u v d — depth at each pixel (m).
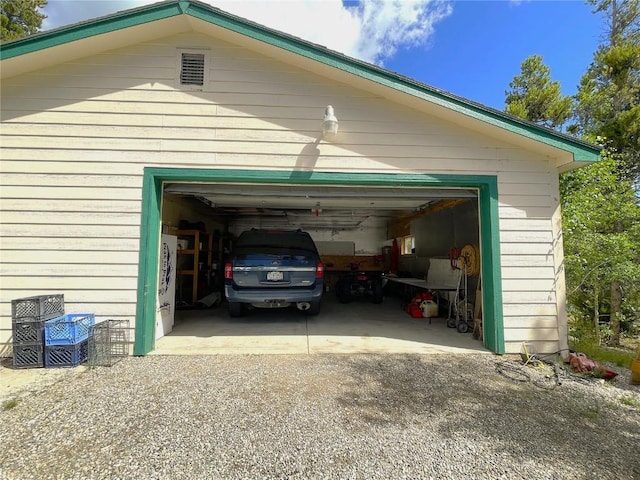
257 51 4.73
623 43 11.78
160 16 4.28
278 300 5.94
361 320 6.60
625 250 6.34
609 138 9.59
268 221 11.96
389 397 3.13
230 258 6.04
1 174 4.34
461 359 4.29
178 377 3.52
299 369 3.80
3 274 4.23
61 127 4.44
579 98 12.44
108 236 4.36
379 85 4.52
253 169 4.64
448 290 6.43
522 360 4.30
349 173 4.73
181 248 7.47
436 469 2.09
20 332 3.79
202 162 4.59
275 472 2.04
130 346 4.23
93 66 4.54
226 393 3.14
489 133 4.74
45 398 3.00
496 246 4.66
